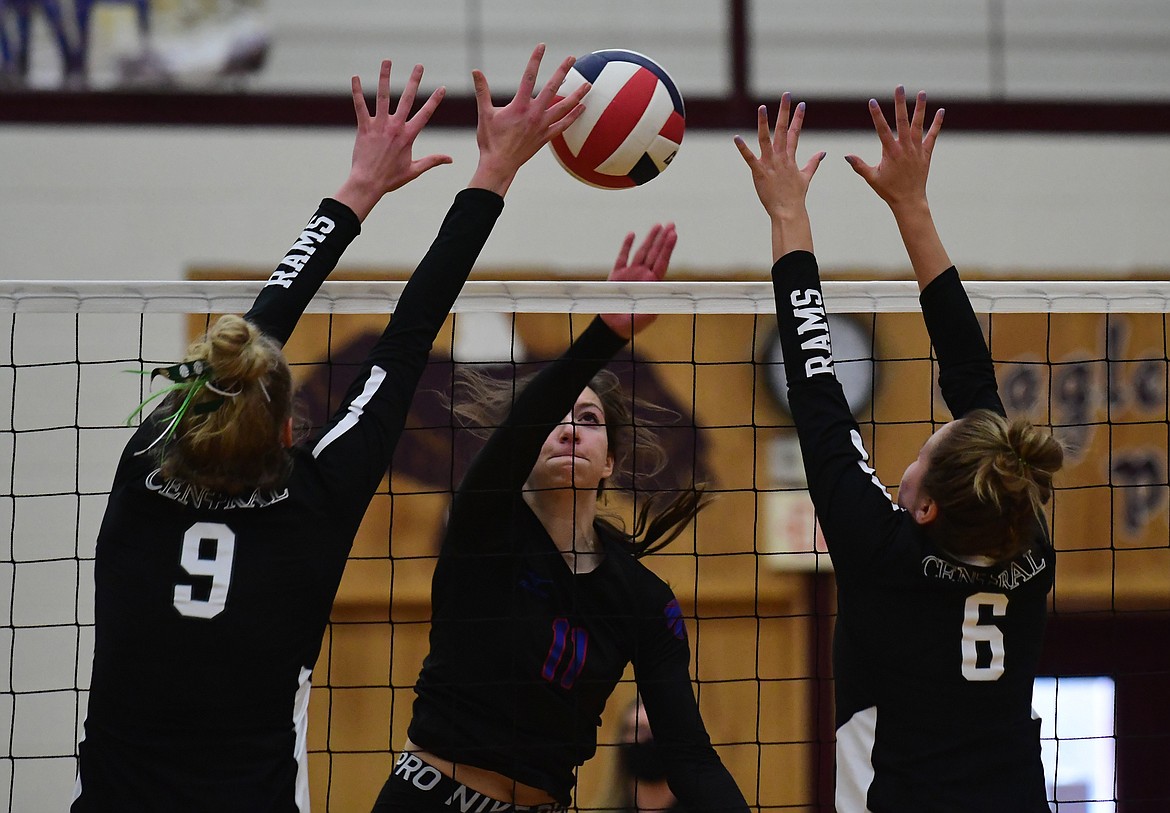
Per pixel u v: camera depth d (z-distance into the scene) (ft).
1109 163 53.62
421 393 47.88
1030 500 17.70
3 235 50.06
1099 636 49.49
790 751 47.21
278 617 16.96
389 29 53.31
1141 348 50.21
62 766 45.83
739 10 54.19
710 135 52.70
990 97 54.19
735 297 24.58
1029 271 52.60
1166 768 47.91
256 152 51.29
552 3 53.93
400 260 50.57
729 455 49.32
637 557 25.82
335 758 46.55
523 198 51.47
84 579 46.85
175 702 16.74
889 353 48.21
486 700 23.49
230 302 24.36
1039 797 18.25
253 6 52.44
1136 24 56.03
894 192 21.42
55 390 47.60
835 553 18.58
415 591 47.39
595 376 25.93
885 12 55.16
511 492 23.39
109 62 51.34
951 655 18.19
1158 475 49.75
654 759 32.22
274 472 17.04
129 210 50.52
